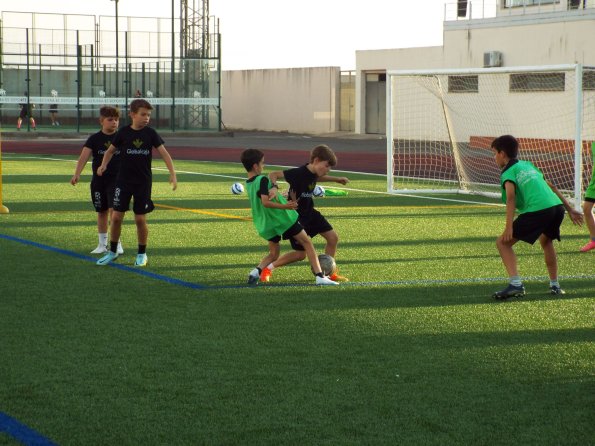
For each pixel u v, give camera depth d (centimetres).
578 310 734
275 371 559
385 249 1052
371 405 498
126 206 911
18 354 593
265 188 798
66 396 511
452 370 564
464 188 1833
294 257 852
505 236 756
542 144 2784
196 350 605
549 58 3466
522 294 776
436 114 3569
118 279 852
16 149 3209
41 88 4156
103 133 987
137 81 4275
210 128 4369
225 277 869
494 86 3559
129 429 462
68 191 1719
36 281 838
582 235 1180
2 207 1377
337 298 773
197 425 467
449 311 727
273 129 5197
